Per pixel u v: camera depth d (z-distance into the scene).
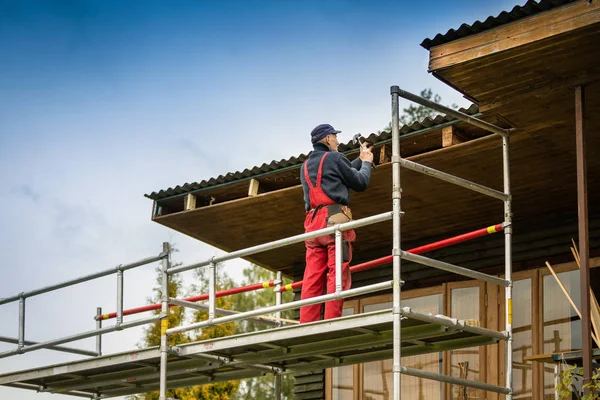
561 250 9.38
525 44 6.72
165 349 8.34
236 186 9.62
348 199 7.71
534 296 9.42
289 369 9.05
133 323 8.69
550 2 6.57
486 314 9.70
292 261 11.50
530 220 9.68
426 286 10.33
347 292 7.11
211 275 8.15
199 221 10.23
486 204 9.48
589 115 7.63
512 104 7.49
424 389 9.98
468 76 7.20
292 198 9.51
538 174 8.73
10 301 9.72
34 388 9.99
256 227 10.40
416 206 9.64
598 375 6.67
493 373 9.51
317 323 7.31
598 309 8.05
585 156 7.04
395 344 6.65
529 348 9.33
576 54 6.82
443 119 8.03
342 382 10.73
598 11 6.42
